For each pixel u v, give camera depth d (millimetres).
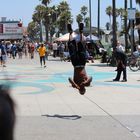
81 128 9555
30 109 12297
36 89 17578
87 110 12133
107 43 56000
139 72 26625
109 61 34031
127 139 8469
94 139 8438
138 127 9711
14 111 1592
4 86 1655
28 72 27438
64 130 9320
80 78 11617
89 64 35938
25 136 8656
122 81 20891
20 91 16750
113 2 34562
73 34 11797
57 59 48781
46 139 8422
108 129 9445
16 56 58188
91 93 16203
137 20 50031
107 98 14773
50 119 10703
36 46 71312
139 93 16281
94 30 68250
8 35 88062
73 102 13805
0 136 1525
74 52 11523
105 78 22734
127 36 48750
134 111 11969
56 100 14273
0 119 1530
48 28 107500
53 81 21188
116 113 11625
